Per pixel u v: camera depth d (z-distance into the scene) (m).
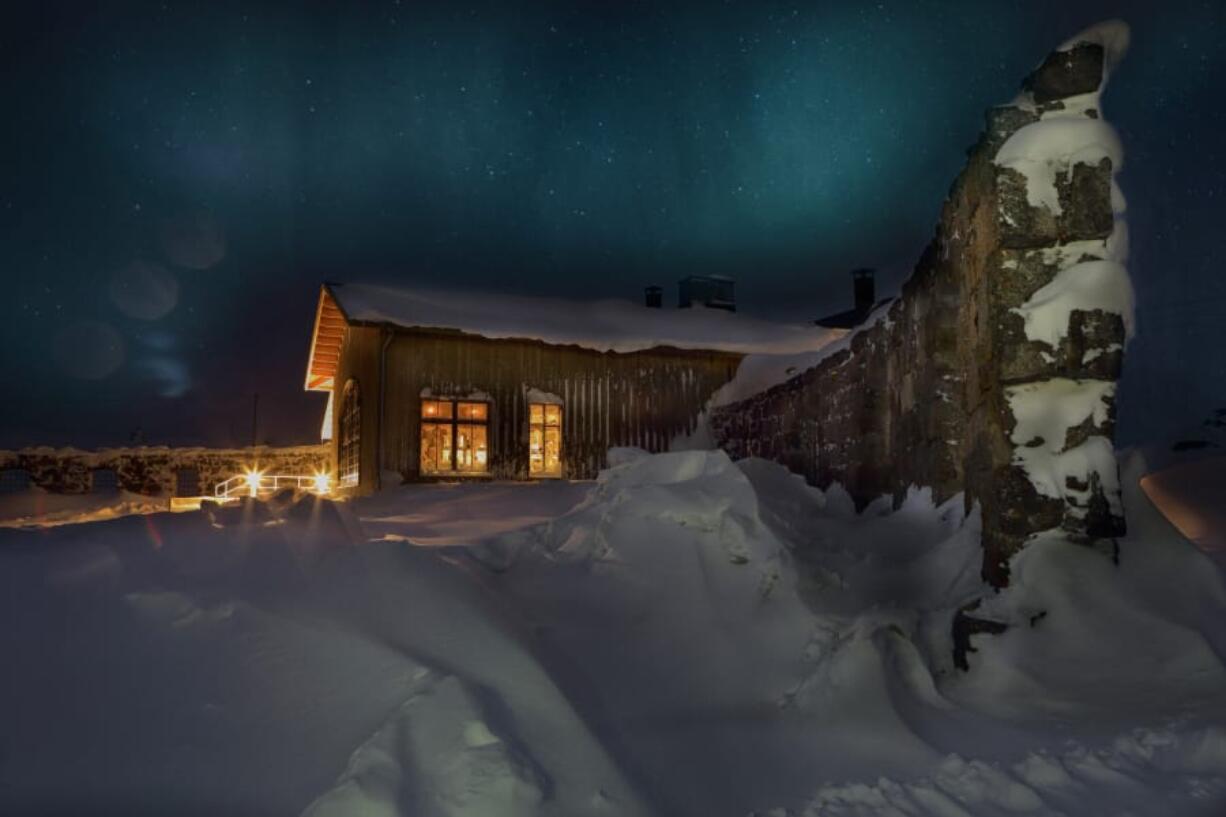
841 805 2.91
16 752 2.45
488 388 14.76
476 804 2.45
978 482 5.26
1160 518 4.78
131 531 3.84
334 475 18.20
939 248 6.13
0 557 3.35
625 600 4.45
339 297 14.62
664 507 4.96
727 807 2.91
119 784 2.41
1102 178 4.78
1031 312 4.74
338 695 2.91
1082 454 4.70
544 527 5.29
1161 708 3.72
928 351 6.23
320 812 2.28
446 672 3.02
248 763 2.57
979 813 2.86
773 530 5.35
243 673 2.96
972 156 5.41
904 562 5.52
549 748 2.83
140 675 2.86
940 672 4.30
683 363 16.25
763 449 11.50
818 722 3.66
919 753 3.40
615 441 15.51
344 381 16.64
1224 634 4.18
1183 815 2.76
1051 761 3.15
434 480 14.16
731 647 4.20
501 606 4.02
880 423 7.48
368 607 3.58
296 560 3.96
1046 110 4.96
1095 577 4.46
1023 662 4.18
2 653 2.81
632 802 2.71
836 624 4.26
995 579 4.73
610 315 17.50
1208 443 10.36
